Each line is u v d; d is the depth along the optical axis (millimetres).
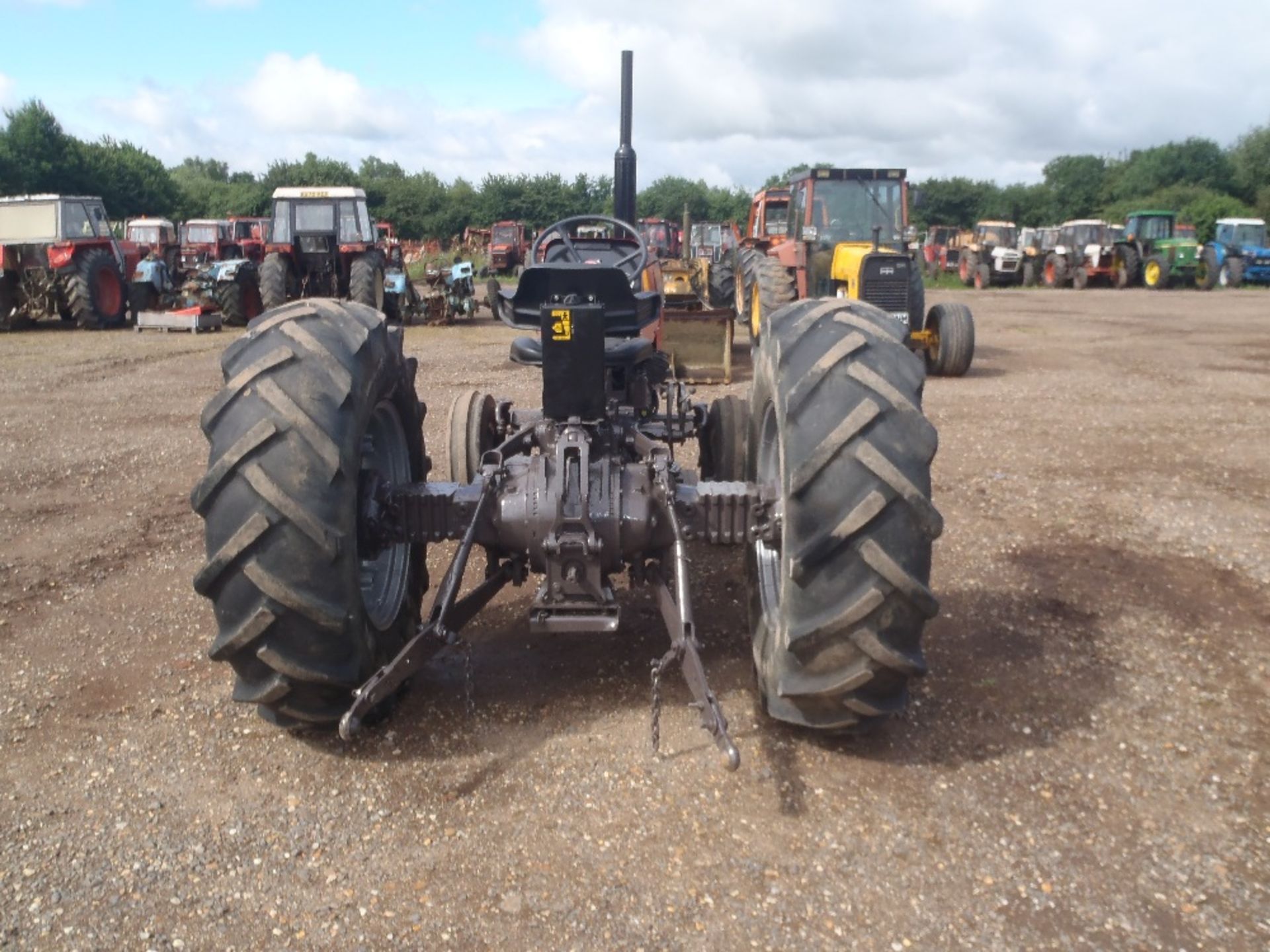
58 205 16734
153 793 2834
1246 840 2631
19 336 15844
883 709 2791
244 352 2818
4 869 2502
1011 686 3480
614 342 4355
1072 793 2834
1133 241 29422
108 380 10938
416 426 3664
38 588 4477
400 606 3355
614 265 3916
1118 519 5430
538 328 3576
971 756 3023
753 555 3381
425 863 2520
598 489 3104
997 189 67375
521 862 2518
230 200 61562
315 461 2641
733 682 3473
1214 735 3166
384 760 2982
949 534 5172
